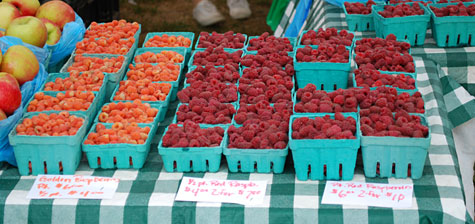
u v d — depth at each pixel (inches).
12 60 105.5
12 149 96.3
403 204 82.5
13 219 87.6
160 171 93.8
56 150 91.7
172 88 113.9
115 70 115.1
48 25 123.6
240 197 85.8
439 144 97.5
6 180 93.4
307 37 125.3
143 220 85.4
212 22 278.1
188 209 84.7
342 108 95.7
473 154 118.5
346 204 83.4
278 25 196.5
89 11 195.0
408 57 112.0
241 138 90.4
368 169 89.0
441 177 88.7
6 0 126.7
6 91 96.8
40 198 87.6
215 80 109.3
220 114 98.9
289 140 86.7
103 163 94.3
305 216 83.2
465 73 130.3
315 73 112.9
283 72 113.0
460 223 81.0
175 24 281.6
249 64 118.2
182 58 125.0
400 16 132.2
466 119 116.3
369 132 87.3
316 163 87.7
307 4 175.5
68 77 113.0
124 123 98.0
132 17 291.4
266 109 99.3
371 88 102.5
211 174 92.2
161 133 105.8
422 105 95.1
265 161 90.2
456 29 130.3
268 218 83.7
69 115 99.1
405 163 87.3
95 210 85.8
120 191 88.8
